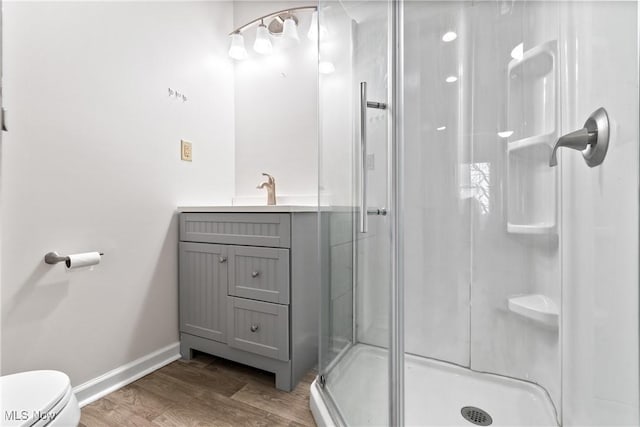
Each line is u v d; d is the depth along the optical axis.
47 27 1.18
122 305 1.43
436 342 1.41
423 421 1.09
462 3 1.30
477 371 1.31
